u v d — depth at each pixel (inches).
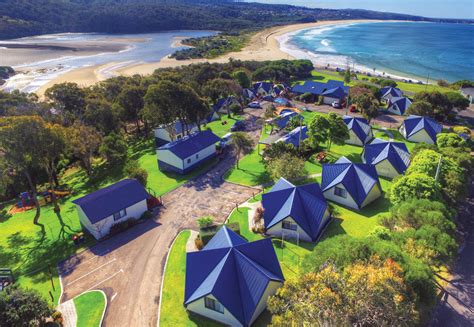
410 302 905.5
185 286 1277.1
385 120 3464.6
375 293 876.0
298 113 3545.8
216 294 1159.0
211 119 3634.4
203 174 2406.5
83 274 1473.9
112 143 2679.6
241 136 2409.0
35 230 1870.1
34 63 7431.1
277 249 1558.8
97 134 2684.5
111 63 7352.4
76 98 3531.0
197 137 2615.7
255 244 1332.4
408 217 1337.4
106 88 3951.8
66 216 2007.9
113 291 1368.1
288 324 919.7
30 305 1134.4
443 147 2214.6
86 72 6501.0
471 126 3262.8
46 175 2437.3
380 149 2316.7
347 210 1871.3
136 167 2217.0
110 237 1726.1
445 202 1533.0
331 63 7298.2
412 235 1213.1
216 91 4018.2
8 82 5821.9
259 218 1763.0
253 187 2169.0
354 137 2807.6
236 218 1822.1
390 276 908.0
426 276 1009.5
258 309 1183.6
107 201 1772.9
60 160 2539.4
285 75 5452.8
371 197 1926.7
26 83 5733.3
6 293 1159.0
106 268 1503.4
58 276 1472.7
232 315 1152.8
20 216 2053.4
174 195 2113.7
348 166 1972.2
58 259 1589.6
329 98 4119.1
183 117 2854.3
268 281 1191.6
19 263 1587.1
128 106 3371.1
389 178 2231.8
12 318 1083.3
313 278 978.1
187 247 1612.9
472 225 1674.5
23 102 3474.4
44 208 2154.3
